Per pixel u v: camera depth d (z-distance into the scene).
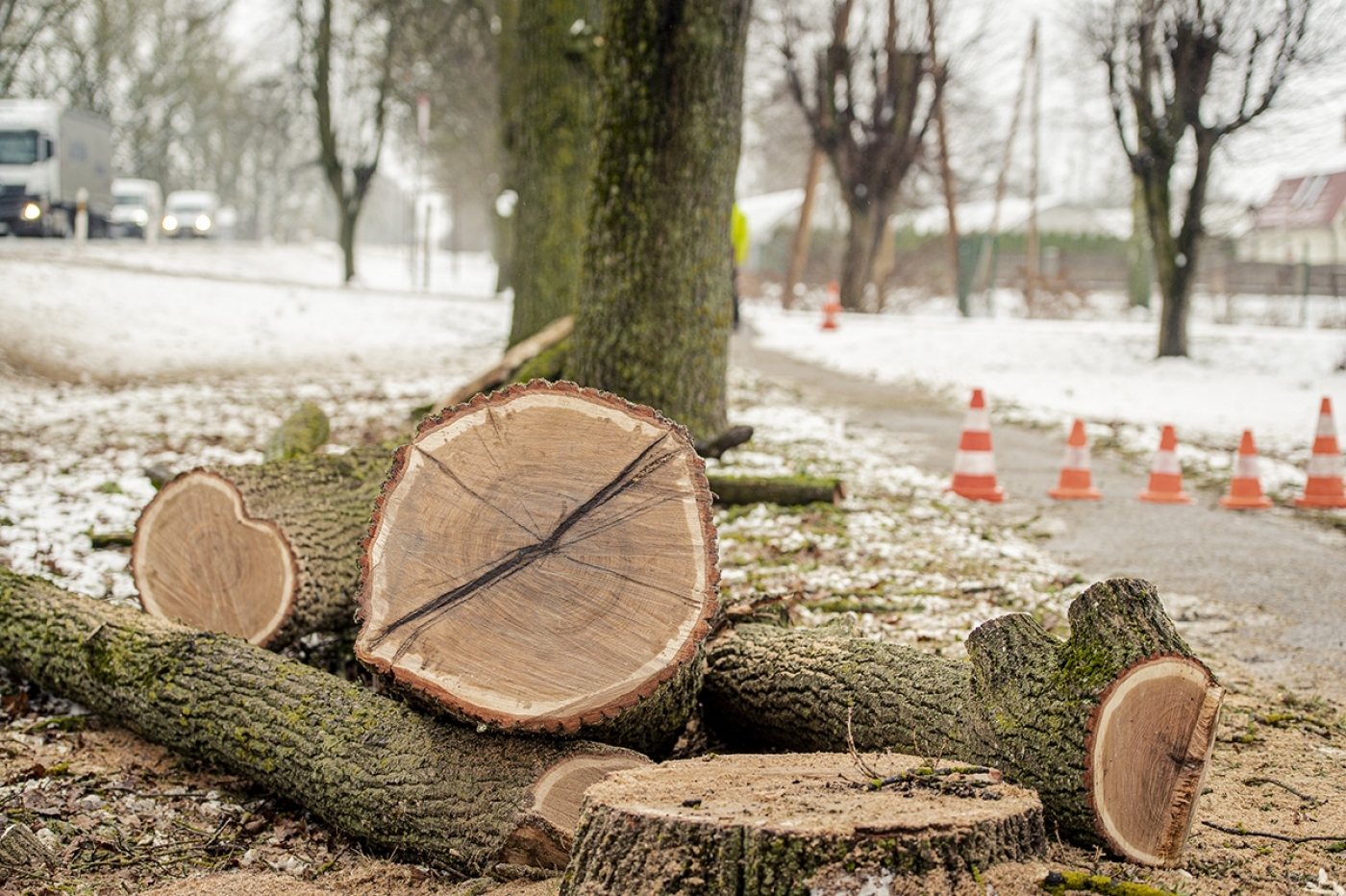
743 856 2.61
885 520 7.96
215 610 5.07
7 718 4.55
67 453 9.47
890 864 2.58
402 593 3.52
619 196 8.53
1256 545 7.77
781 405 14.12
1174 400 14.76
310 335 20.36
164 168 59.19
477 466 3.63
